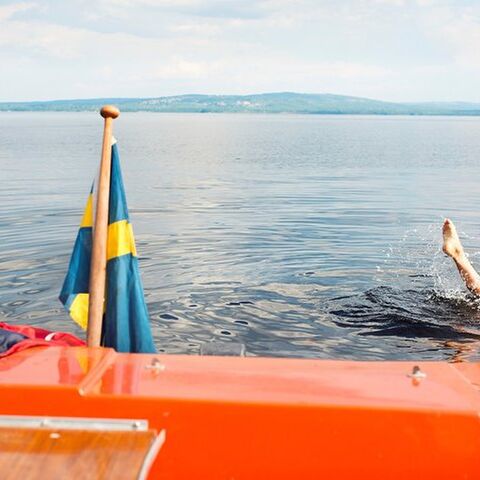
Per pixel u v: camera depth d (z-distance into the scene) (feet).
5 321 22.31
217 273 28.68
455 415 8.49
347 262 31.22
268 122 470.80
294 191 63.00
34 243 35.47
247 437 8.75
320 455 8.70
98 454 7.60
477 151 138.21
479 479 8.50
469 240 39.14
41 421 8.53
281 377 9.53
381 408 8.57
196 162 100.58
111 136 12.14
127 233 12.48
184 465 8.86
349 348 20.24
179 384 9.26
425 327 22.08
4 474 7.22
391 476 8.63
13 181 69.31
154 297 24.93
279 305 24.21
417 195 61.16
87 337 12.07
